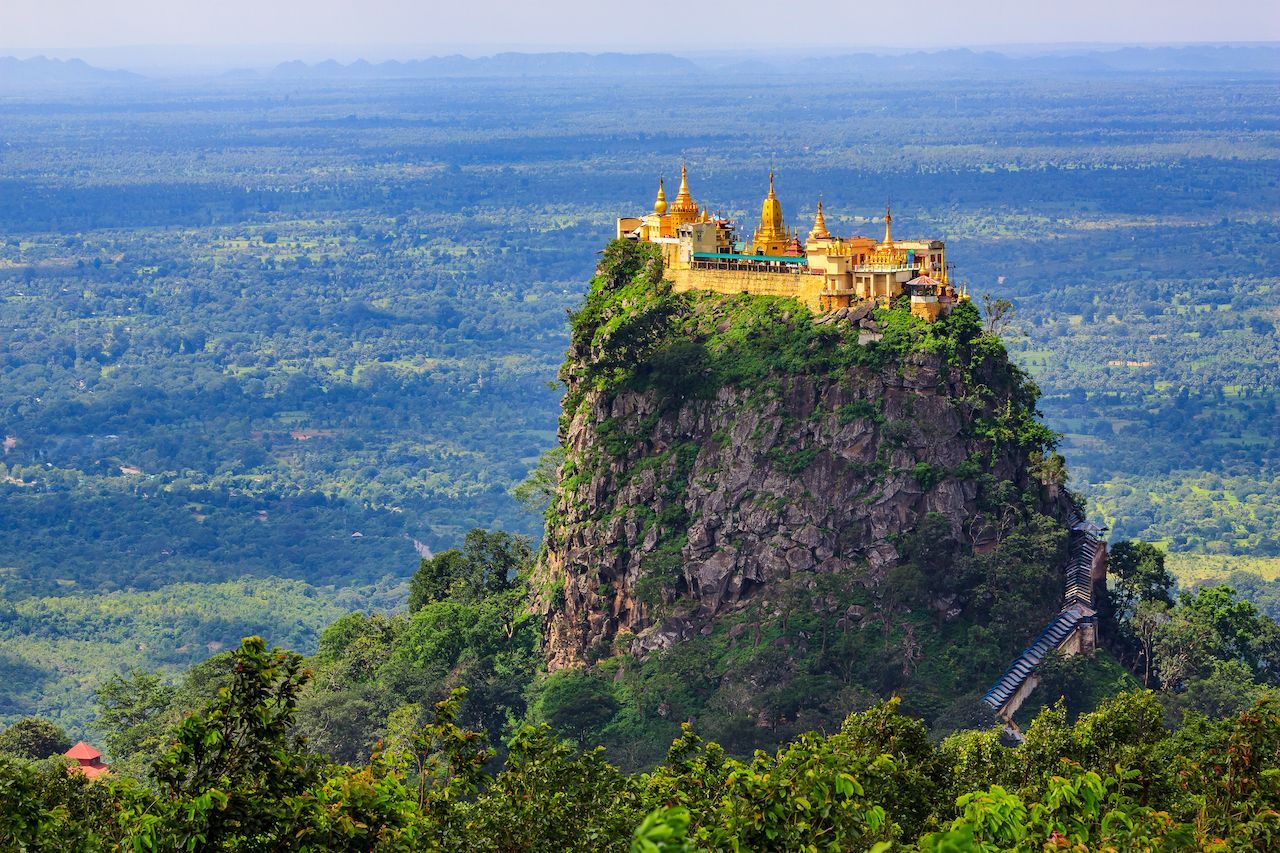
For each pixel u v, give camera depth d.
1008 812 165.75
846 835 166.88
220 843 160.25
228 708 166.88
